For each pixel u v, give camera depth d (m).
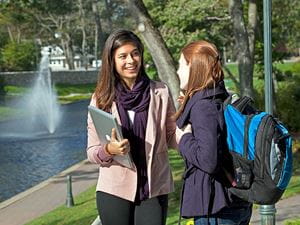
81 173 19.97
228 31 23.44
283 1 28.16
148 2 22.55
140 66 3.97
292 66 42.31
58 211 14.20
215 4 21.70
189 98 3.64
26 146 27.36
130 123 3.93
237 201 3.65
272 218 6.32
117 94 3.94
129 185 3.95
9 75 57.12
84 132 31.97
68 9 68.00
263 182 3.46
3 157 24.45
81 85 67.56
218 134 3.49
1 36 67.81
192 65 3.63
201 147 3.47
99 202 4.04
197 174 3.66
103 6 61.47
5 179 19.88
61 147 26.80
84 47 78.69
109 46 3.94
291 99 23.59
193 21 22.19
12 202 16.17
